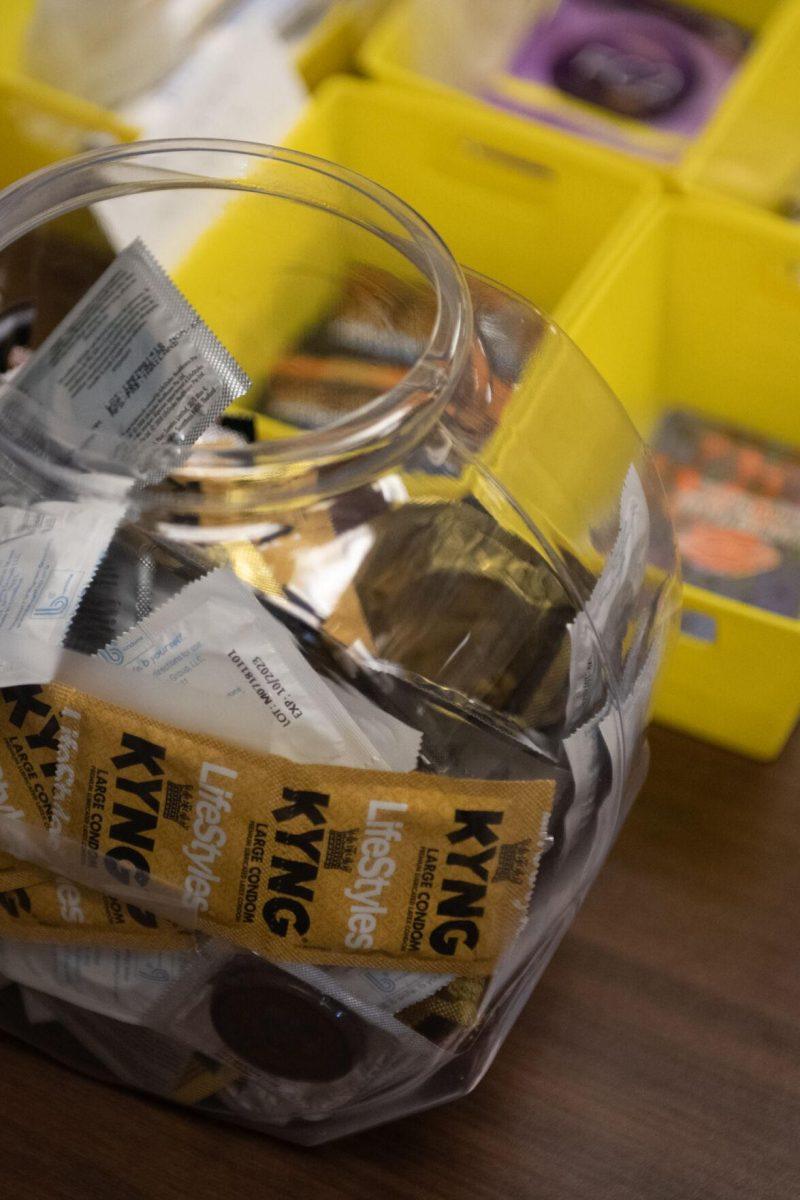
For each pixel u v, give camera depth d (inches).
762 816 29.3
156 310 24.3
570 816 23.9
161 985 23.8
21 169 32.1
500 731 23.5
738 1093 26.5
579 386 25.7
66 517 22.6
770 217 32.4
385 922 22.7
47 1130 25.7
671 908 28.1
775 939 27.9
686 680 29.1
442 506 23.9
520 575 24.3
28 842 22.9
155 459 22.4
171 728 22.1
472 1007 24.0
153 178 24.9
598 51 36.2
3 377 23.7
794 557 32.1
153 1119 26.0
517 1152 25.9
